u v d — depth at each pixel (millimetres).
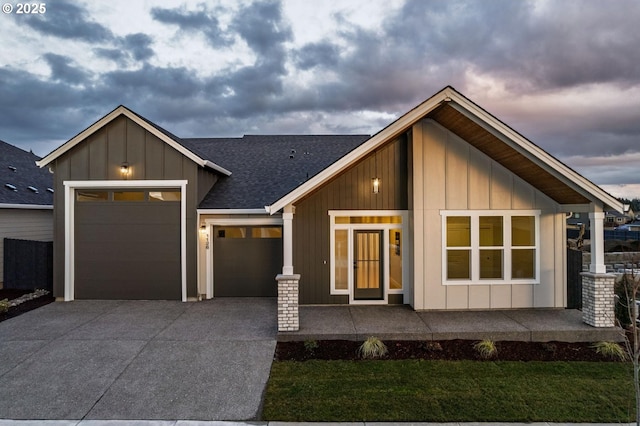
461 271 9547
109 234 11102
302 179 12945
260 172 13617
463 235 9531
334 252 10141
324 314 9094
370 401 5164
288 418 4777
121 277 11094
